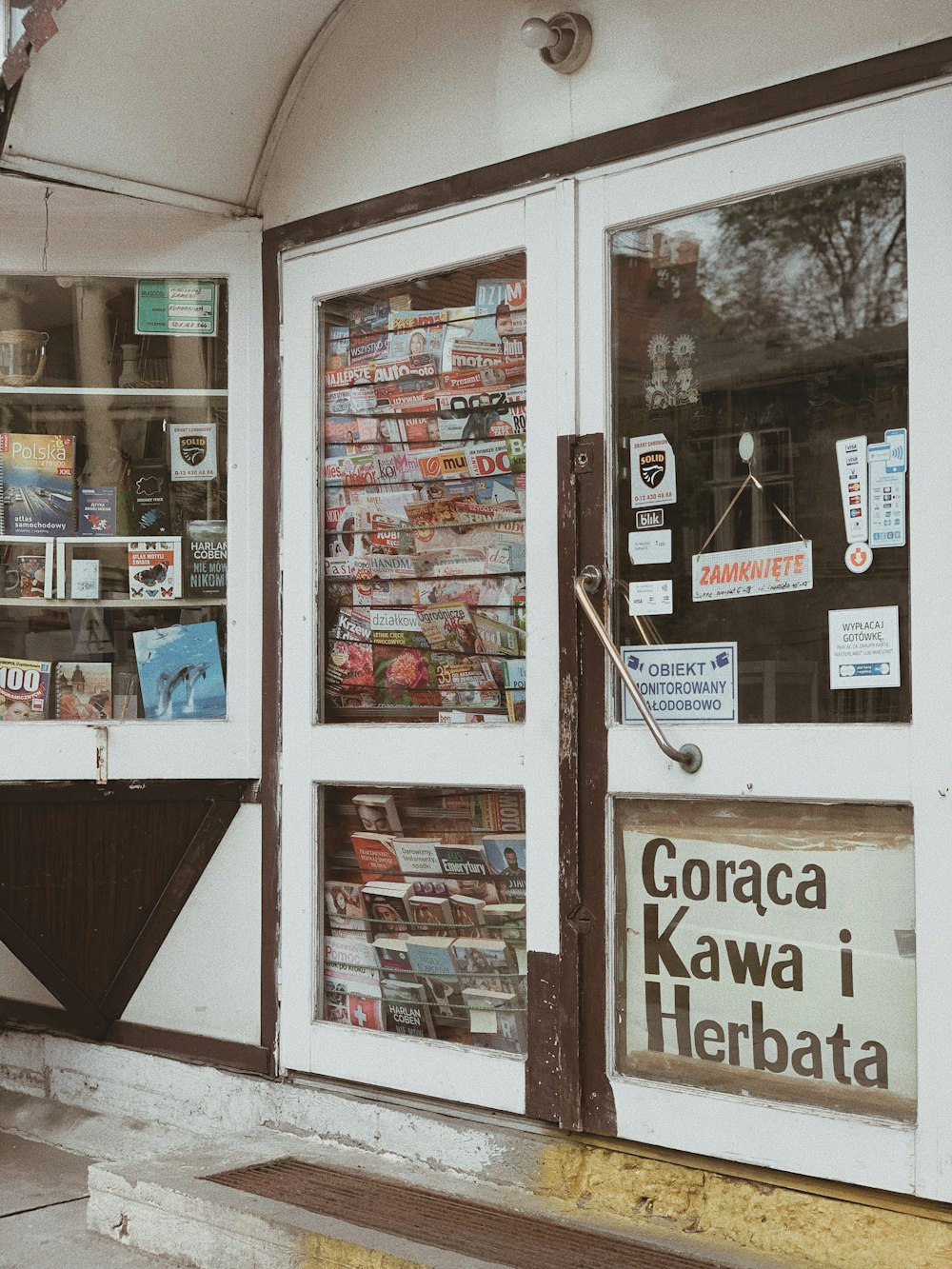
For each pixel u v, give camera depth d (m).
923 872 2.62
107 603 3.91
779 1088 2.81
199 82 3.59
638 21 3.12
